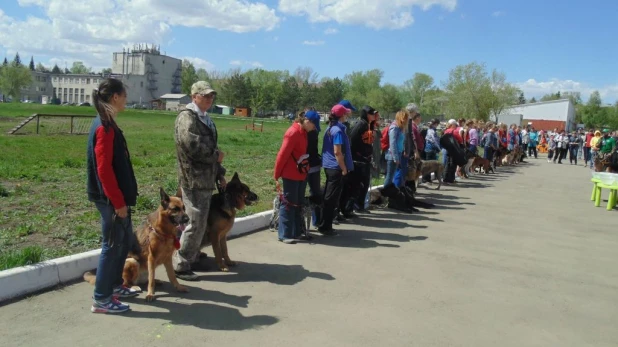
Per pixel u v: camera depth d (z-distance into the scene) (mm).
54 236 6547
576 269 6664
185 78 135000
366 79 113625
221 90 115688
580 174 22141
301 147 7207
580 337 4484
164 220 4793
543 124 74812
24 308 4480
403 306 5000
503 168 23875
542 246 7887
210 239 5902
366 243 7535
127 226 4465
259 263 6258
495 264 6719
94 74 155125
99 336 4016
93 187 4270
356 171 9094
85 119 35375
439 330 4461
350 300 5098
